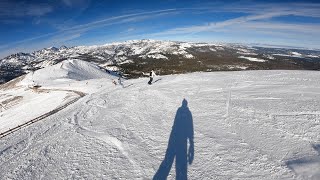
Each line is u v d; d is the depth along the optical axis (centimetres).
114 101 2208
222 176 684
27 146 1245
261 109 1268
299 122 1011
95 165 872
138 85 3053
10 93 7112
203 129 1084
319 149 741
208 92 1931
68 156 995
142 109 1688
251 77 2486
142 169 796
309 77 2216
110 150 1002
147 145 991
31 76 9506
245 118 1159
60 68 10706
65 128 1506
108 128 1334
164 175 739
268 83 2056
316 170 618
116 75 12250
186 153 861
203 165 761
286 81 2084
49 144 1199
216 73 3161
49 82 8031
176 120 1292
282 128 970
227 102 1523
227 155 802
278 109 1233
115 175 780
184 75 3297
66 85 5928
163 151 912
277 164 700
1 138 1573
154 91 2316
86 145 1104
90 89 4384
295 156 727
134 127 1277
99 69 12100
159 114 1481
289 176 627
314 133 877
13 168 959
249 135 948
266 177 647
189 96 1864
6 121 3934
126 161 873
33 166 946
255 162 734
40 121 2005
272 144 839
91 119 1644
